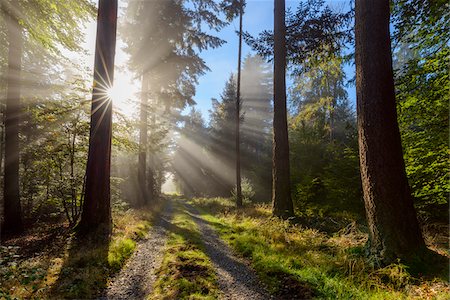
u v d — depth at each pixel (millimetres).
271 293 4227
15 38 9969
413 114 7180
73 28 9672
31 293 4082
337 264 5004
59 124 9016
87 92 9156
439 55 6516
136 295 4316
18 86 10297
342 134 20453
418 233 4773
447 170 6648
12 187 9984
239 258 6105
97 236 7207
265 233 7777
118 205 11633
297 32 10148
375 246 4883
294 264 5301
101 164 8078
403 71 7207
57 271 4969
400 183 4910
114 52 8438
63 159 9359
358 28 5496
